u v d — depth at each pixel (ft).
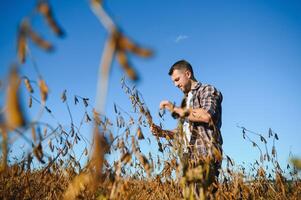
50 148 9.71
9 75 3.22
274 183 15.51
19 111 2.93
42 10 3.18
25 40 3.28
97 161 4.64
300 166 4.83
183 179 8.66
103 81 2.85
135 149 8.45
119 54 2.67
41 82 4.96
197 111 12.37
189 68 14.38
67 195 7.27
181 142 9.50
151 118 12.32
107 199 8.46
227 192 11.66
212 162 10.74
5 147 5.74
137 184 12.78
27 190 11.52
